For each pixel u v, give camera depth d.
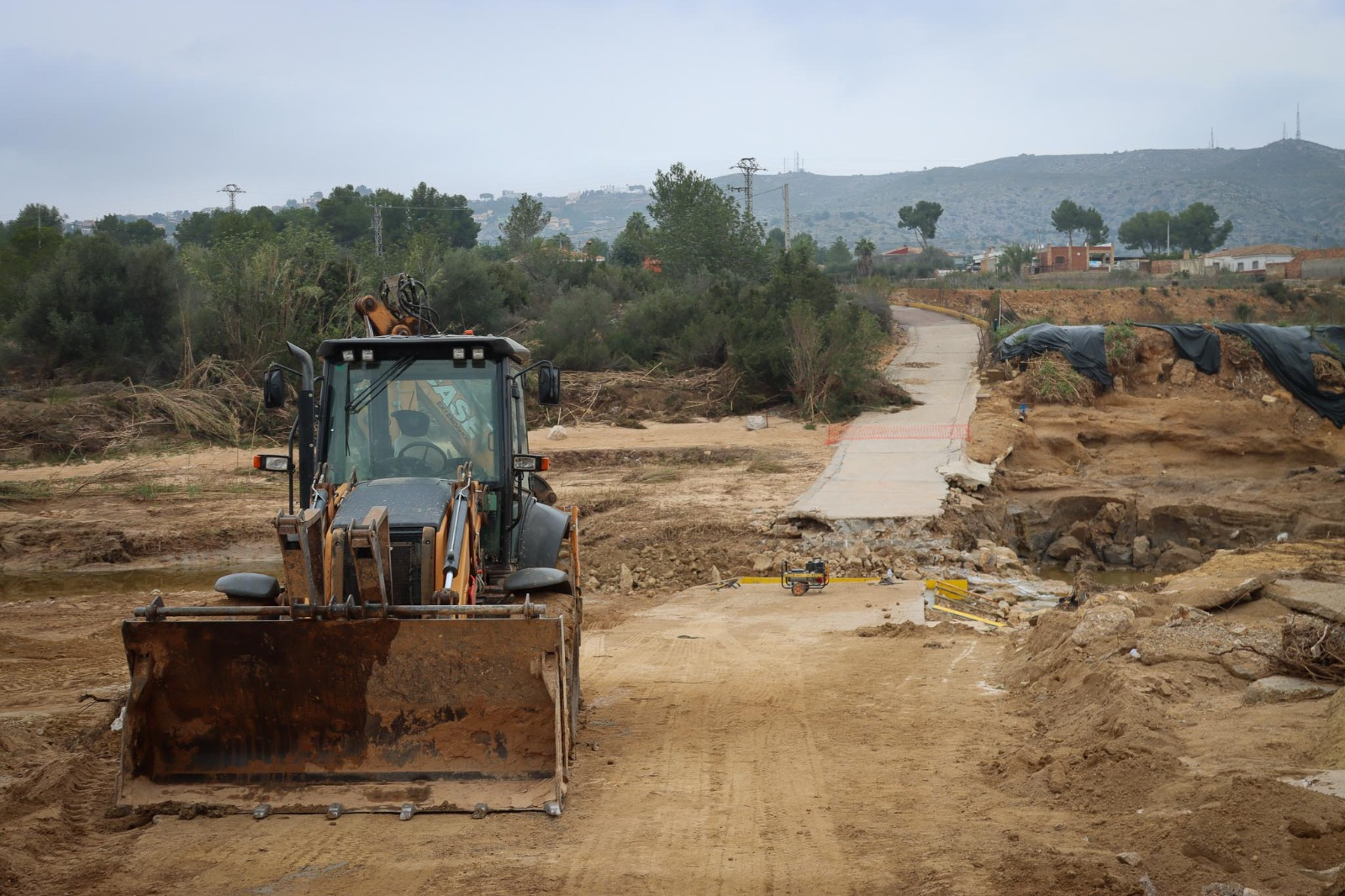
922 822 6.30
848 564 18.14
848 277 93.81
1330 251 114.38
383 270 43.06
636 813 6.54
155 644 6.44
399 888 5.40
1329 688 7.44
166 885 5.44
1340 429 33.62
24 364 36.69
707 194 68.94
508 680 6.50
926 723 8.73
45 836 6.03
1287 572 10.98
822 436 32.25
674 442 31.80
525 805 6.39
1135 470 31.61
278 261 37.50
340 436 7.98
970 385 39.62
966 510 22.44
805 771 7.46
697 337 40.47
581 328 43.38
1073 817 6.18
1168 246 168.50
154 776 6.56
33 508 23.36
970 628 13.13
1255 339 35.47
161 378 36.22
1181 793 5.91
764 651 12.36
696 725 8.81
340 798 6.41
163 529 21.56
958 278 90.56
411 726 6.59
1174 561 24.98
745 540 19.98
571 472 28.44
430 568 6.78
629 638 13.46
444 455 8.02
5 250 46.75
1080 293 78.19
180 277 38.03
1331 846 4.91
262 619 6.61
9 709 9.10
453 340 7.97
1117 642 9.24
